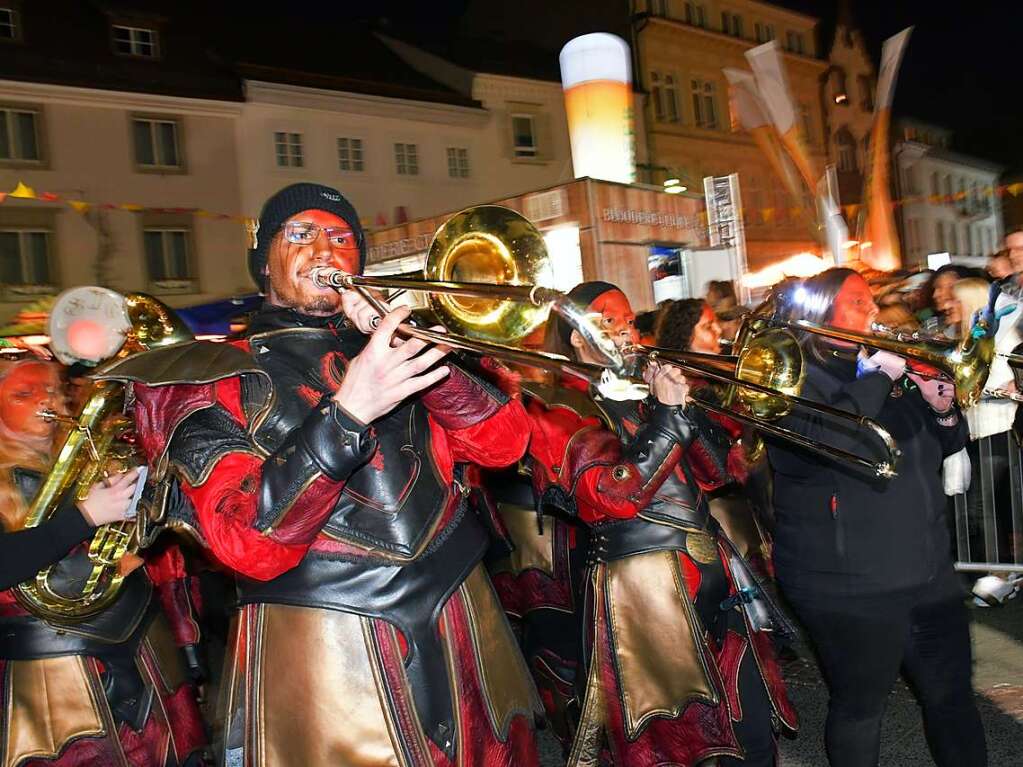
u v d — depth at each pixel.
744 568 2.87
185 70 19.97
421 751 1.70
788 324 2.65
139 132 19.36
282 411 1.74
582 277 10.52
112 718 2.59
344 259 1.88
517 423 1.99
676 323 3.69
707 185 11.94
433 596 1.77
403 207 21.94
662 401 2.46
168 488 1.75
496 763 1.81
